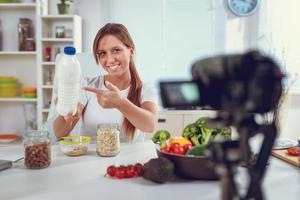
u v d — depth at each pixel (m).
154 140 1.09
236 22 2.92
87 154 1.26
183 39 2.95
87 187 0.88
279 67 0.47
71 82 1.14
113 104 1.33
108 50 1.56
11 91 2.75
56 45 2.83
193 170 0.91
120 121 1.59
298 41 2.93
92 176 0.98
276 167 1.08
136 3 2.92
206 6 2.91
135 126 1.45
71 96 1.16
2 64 2.88
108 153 1.22
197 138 1.04
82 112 1.60
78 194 0.83
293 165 1.10
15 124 2.95
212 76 0.48
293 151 1.19
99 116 1.59
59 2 2.88
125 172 0.95
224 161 0.51
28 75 2.89
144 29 2.95
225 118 0.49
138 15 2.94
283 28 2.92
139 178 0.96
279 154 1.20
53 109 1.57
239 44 2.94
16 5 2.64
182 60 2.97
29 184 0.91
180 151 0.96
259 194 0.52
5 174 1.01
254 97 0.47
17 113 2.94
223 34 2.93
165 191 0.85
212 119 0.50
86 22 2.92
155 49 2.97
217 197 0.80
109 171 0.97
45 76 2.75
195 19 2.93
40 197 0.81
